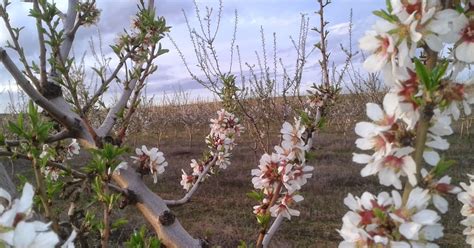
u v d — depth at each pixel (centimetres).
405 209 98
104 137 172
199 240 172
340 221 725
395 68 99
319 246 627
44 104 158
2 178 132
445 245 595
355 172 1002
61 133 168
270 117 638
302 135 203
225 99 423
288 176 182
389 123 102
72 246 79
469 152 1072
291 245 626
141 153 177
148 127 1448
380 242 96
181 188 961
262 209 191
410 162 99
